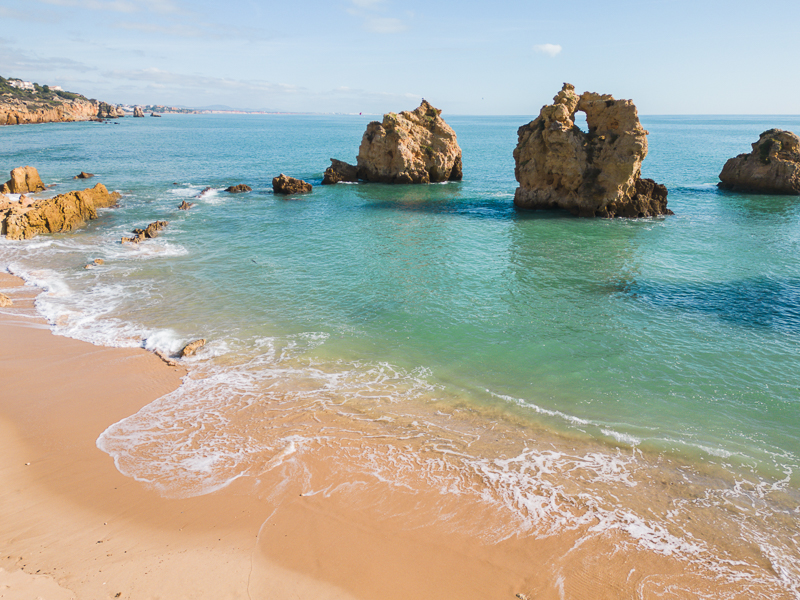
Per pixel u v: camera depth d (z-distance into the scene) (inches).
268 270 1090.7
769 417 573.6
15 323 794.2
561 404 600.1
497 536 396.8
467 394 618.8
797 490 460.1
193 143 4975.4
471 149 4881.9
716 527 413.7
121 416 554.9
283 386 627.8
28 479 449.7
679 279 1055.6
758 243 1352.1
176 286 979.9
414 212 1782.7
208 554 369.7
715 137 6815.9
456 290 983.6
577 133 1729.8
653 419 570.3
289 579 350.6
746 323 832.9
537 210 1829.5
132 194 2010.3
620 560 377.4
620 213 1701.5
